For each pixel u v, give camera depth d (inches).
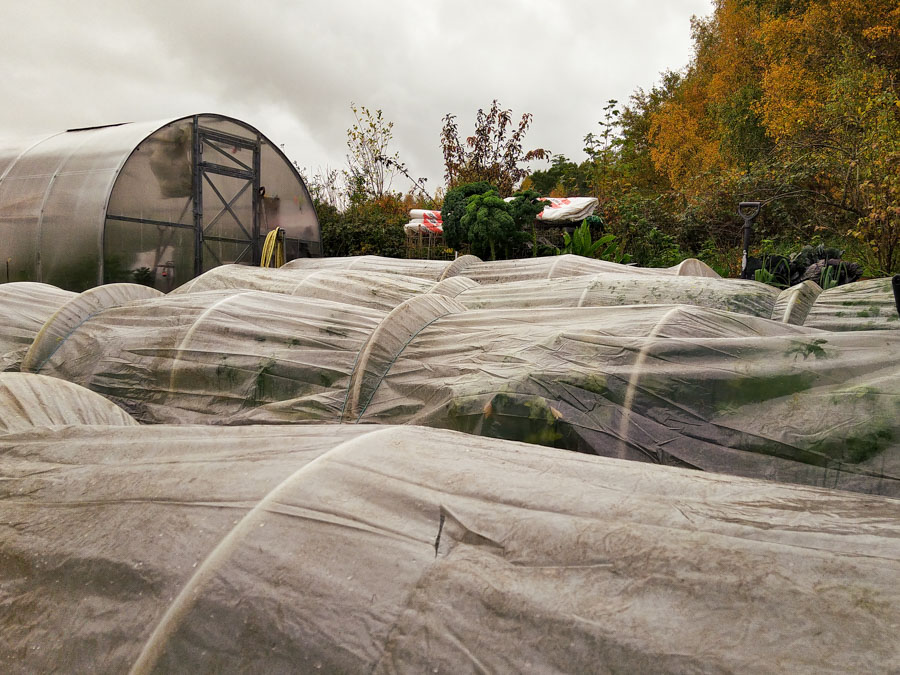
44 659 30.6
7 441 48.8
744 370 61.4
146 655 28.8
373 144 572.4
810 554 28.2
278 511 34.1
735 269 378.6
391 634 27.2
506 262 208.1
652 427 61.6
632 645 24.8
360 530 32.5
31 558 34.7
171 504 36.1
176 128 324.8
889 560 27.5
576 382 65.9
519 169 526.9
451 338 83.7
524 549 30.4
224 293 110.0
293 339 91.4
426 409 73.4
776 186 414.3
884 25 450.6
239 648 28.2
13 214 307.4
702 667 23.5
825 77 508.1
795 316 105.6
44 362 103.3
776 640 24.0
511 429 66.2
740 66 674.8
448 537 32.0
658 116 868.0
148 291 125.1
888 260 261.4
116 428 50.0
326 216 532.4
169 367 93.5
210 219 350.6
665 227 498.6
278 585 29.9
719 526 31.1
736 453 57.9
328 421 79.1
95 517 36.4
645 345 67.6
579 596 27.3
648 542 29.5
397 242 503.5
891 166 268.4
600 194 595.8
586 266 191.3
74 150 312.3
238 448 43.3
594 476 38.7
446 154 534.3
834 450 54.2
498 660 25.6
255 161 380.8
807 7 542.3
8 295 125.6
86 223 286.4
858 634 23.6
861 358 58.4
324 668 26.8
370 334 91.5
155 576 31.6
